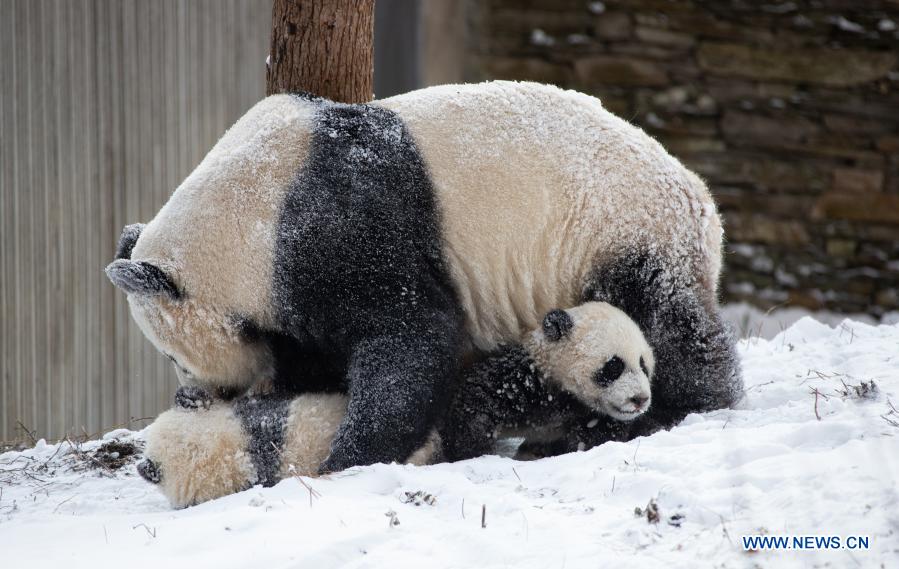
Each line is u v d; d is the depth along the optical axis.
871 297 27.91
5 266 17.92
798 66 28.33
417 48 29.92
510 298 12.12
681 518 8.20
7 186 17.97
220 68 23.55
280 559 8.19
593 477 9.47
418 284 11.38
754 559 7.32
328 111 11.98
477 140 11.95
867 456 8.65
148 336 11.73
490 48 29.28
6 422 17.91
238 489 11.17
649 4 28.55
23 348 18.28
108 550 8.83
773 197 28.28
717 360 12.16
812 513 7.81
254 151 11.66
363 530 8.65
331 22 13.86
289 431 11.25
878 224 28.16
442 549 8.25
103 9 19.97
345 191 11.34
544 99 12.44
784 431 9.95
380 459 10.96
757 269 28.11
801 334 16.70
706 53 28.45
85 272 19.62
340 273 11.20
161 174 21.56
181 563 8.29
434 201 11.64
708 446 9.80
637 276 11.96
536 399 11.94
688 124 28.50
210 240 11.37
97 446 14.12
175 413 11.62
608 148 12.17
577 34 28.91
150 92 21.19
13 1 18.06
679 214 12.14
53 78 18.89
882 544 7.24
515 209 11.84
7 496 12.20
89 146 19.67
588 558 7.76
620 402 11.47
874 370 12.96
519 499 9.05
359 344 11.28
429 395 11.19
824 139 28.27
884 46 28.19
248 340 11.64
